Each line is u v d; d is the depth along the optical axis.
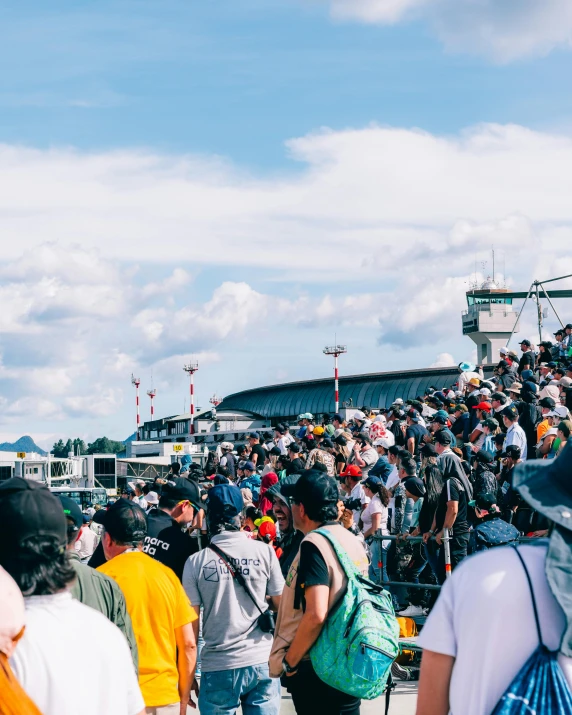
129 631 4.51
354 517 14.33
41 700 2.82
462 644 2.70
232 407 138.50
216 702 6.30
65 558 3.09
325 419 27.00
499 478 13.59
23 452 75.88
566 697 2.58
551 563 2.64
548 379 23.11
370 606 5.08
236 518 6.50
